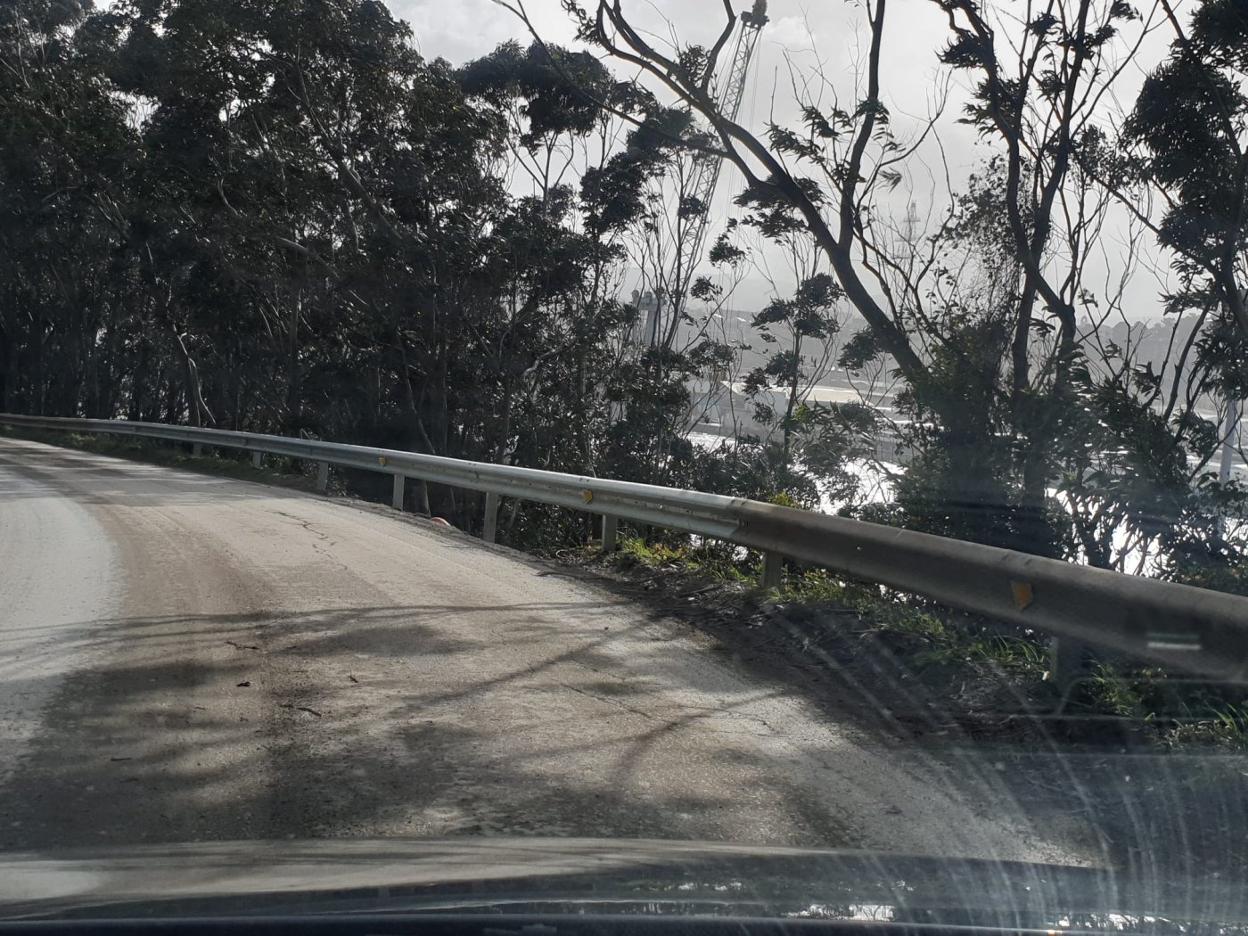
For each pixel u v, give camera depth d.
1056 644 6.17
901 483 11.96
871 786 4.83
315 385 34.56
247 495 18.06
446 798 4.44
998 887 1.80
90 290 48.19
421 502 31.47
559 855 2.04
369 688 6.08
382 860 1.94
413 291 31.72
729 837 4.10
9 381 55.97
